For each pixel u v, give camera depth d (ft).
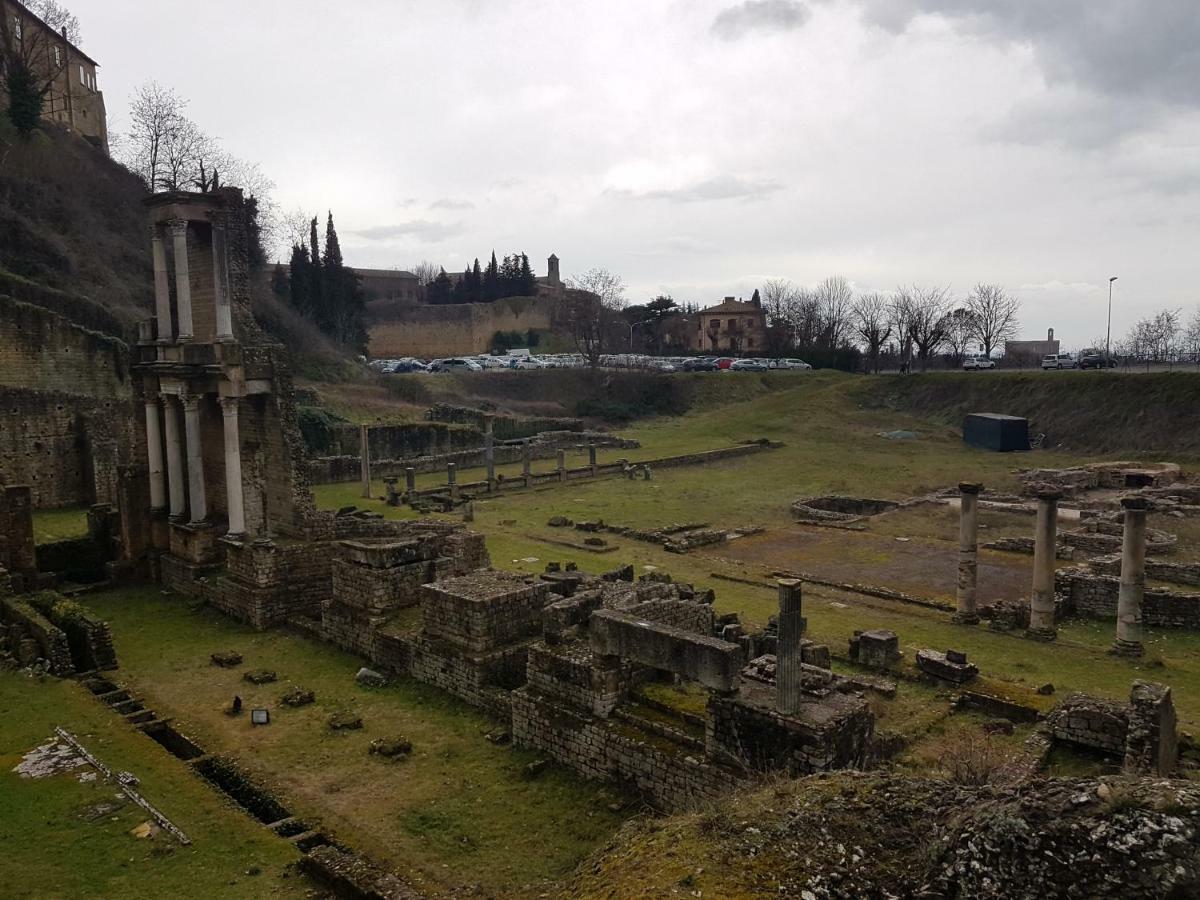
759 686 54.54
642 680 62.69
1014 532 143.13
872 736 54.54
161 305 105.81
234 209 103.14
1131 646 84.89
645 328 498.28
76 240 232.94
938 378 291.99
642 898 31.71
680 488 192.54
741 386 339.16
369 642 81.20
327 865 44.21
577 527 150.71
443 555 95.35
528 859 49.98
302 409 215.92
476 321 442.50
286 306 314.96
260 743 64.69
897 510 163.22
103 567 110.73
